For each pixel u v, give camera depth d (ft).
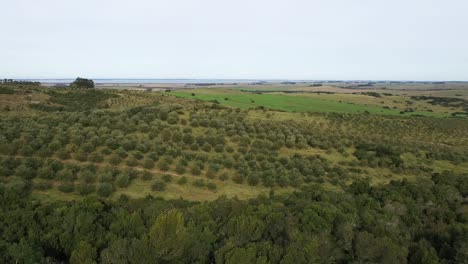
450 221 99.40
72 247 68.28
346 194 111.96
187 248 67.67
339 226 80.07
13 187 91.91
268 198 108.47
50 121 150.10
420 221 97.96
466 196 126.52
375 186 133.18
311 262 66.13
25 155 116.16
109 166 116.98
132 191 107.45
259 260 63.93
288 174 133.39
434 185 131.34
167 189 112.06
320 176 139.64
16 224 70.64
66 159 118.42
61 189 100.89
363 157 172.24
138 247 63.93
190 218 78.79
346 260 74.23
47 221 74.08
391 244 75.00
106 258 62.28
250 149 153.79
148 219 77.87
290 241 73.41
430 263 74.28
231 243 67.87
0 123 139.03
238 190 119.34
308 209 85.61
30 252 62.85
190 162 131.95
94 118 155.94
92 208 80.38
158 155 130.82
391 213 95.86
